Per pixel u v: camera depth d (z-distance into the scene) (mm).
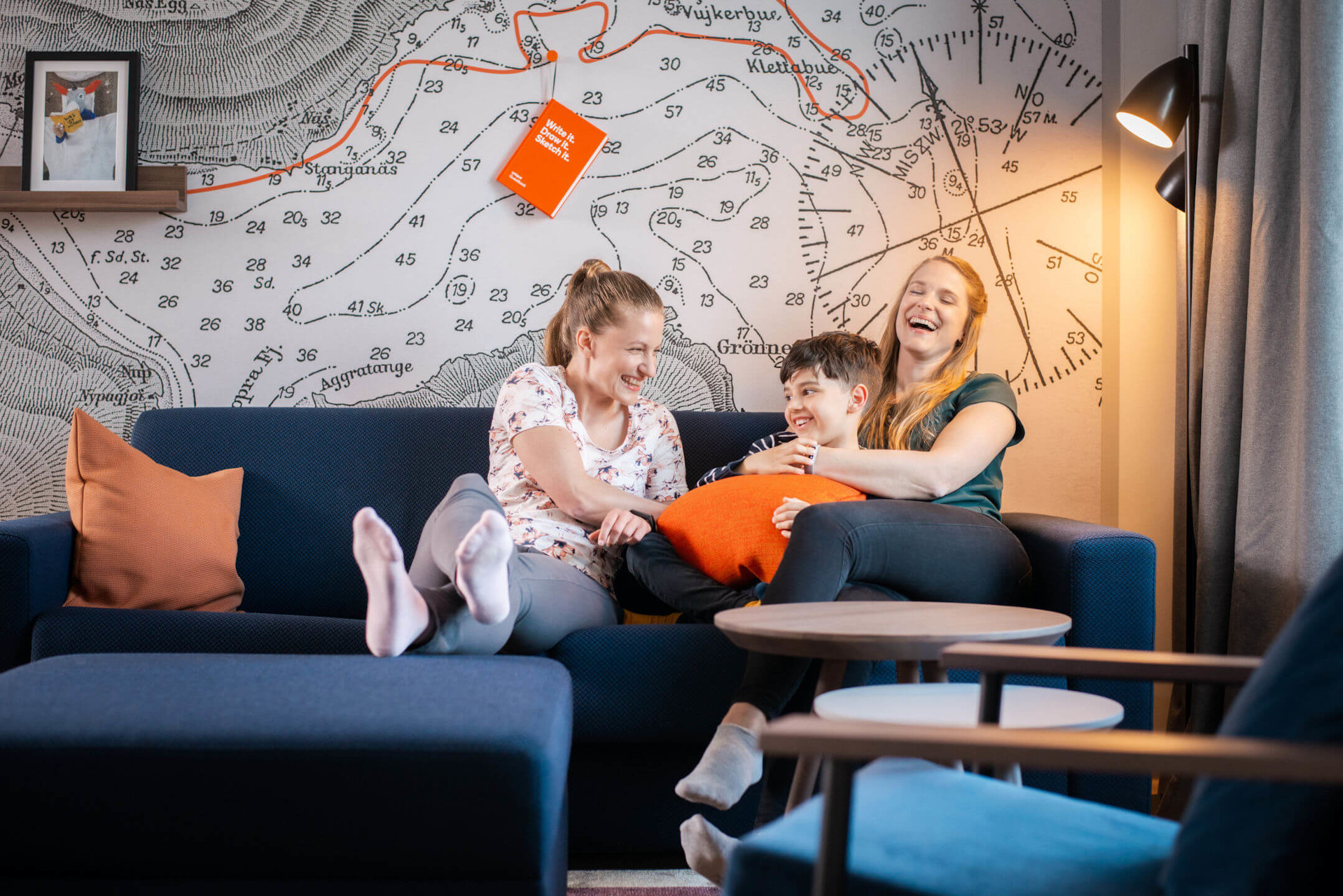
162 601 1918
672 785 1700
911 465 1844
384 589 1289
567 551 1882
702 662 1654
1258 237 2021
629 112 2607
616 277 2043
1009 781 1234
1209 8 2299
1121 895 699
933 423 2074
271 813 1033
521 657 1438
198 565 1981
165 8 2572
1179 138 2551
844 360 1967
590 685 1649
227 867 1043
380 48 2594
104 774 1021
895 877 714
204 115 2562
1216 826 659
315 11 2588
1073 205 2607
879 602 1480
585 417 2064
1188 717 2336
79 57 2541
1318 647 680
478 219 2584
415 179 2584
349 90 2586
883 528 1590
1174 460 2557
